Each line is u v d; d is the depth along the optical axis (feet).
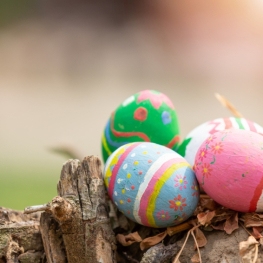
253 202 1.90
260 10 9.29
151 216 1.95
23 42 9.20
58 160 4.67
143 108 2.16
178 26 9.68
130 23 9.86
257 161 1.90
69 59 8.86
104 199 2.00
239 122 2.11
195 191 1.96
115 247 1.99
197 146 2.10
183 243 1.96
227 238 1.94
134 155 1.97
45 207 1.90
